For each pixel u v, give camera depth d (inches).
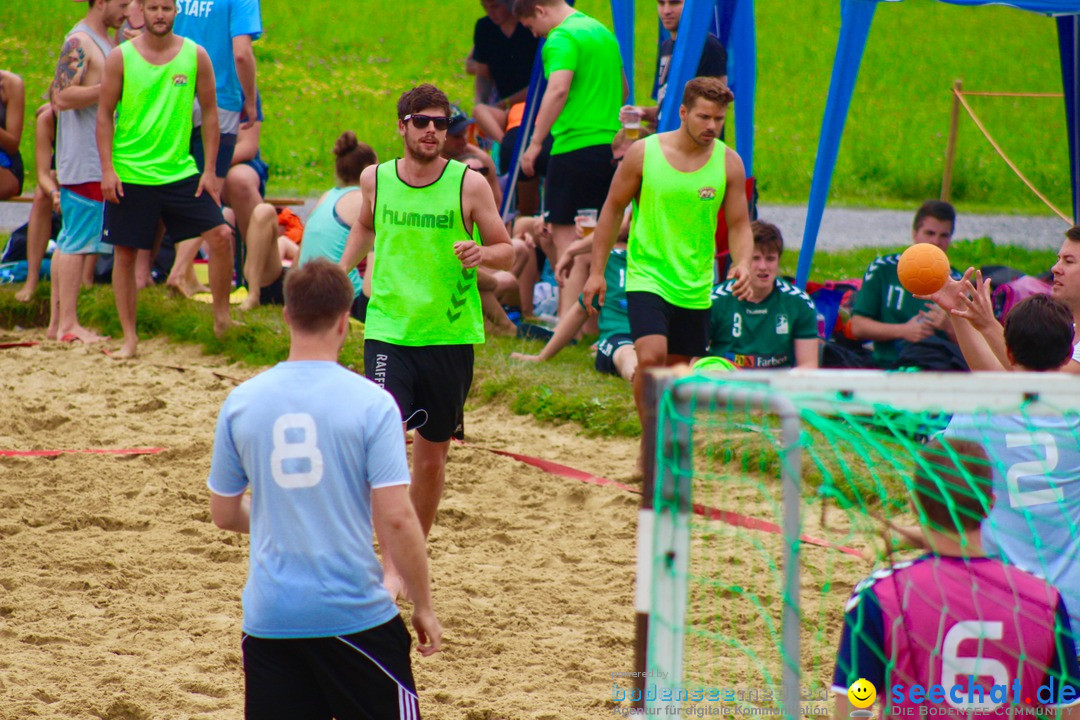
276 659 462.9
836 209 2496.3
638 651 396.2
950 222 1161.4
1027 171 2819.9
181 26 1457.9
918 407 406.6
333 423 455.8
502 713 612.7
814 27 4151.1
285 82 3257.9
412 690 473.1
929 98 3462.1
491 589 784.9
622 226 1325.0
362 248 787.4
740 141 1430.9
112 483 974.4
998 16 4370.1
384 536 462.9
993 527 522.9
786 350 1117.1
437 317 746.2
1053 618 410.9
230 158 1501.0
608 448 1099.9
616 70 1382.9
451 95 3248.0
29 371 1285.7
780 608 729.6
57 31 3363.7
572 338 1317.7
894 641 410.9
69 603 745.6
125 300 1334.9
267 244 1477.6
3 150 1542.8
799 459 376.2
